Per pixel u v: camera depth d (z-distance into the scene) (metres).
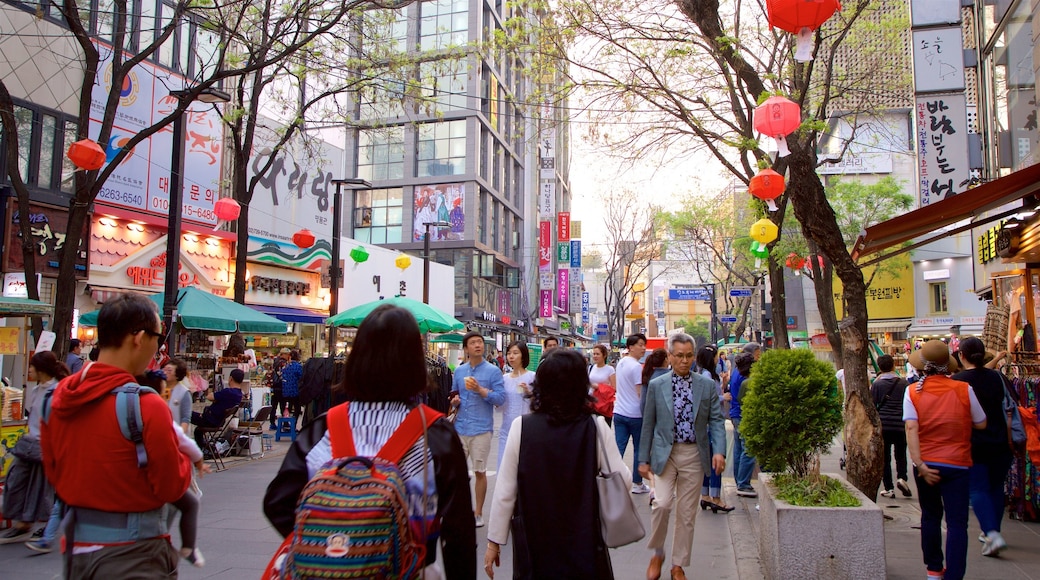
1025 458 7.37
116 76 10.43
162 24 16.75
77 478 2.61
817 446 5.39
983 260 15.12
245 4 11.97
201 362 15.08
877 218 24.86
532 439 3.43
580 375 3.51
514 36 11.59
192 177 18.09
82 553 2.61
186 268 17.91
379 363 2.21
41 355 6.54
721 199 29.88
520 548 3.36
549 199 43.81
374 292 27.09
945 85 14.66
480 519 7.21
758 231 9.05
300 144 22.89
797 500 4.92
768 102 5.94
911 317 29.41
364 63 15.20
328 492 1.95
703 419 5.43
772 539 4.89
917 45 14.88
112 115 10.35
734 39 7.70
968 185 14.37
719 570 5.77
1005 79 13.32
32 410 6.51
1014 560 5.83
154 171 16.78
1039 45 11.36
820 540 4.62
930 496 5.15
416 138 36.38
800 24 5.02
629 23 10.73
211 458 11.70
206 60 18.31
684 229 31.36
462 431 7.30
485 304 37.41
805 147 9.38
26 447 6.44
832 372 5.48
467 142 35.97
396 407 2.23
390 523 1.93
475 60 35.53
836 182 25.19
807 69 9.27
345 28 15.52
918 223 7.87
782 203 11.08
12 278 13.27
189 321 12.80
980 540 6.38
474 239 35.38
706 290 39.31
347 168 37.38
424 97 16.14
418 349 2.28
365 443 2.16
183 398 8.09
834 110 15.36
